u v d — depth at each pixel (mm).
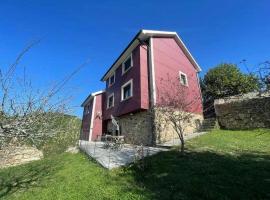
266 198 4492
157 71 13898
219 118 14289
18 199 5906
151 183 5801
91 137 20375
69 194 5754
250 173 5816
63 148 12047
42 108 4031
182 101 10055
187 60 17266
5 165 9820
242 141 10180
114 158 8922
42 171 8508
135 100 13789
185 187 5246
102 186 6008
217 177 5672
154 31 14469
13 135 3705
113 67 18719
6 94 3723
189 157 7895
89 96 22562
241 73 20016
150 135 12469
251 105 12977
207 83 21391
